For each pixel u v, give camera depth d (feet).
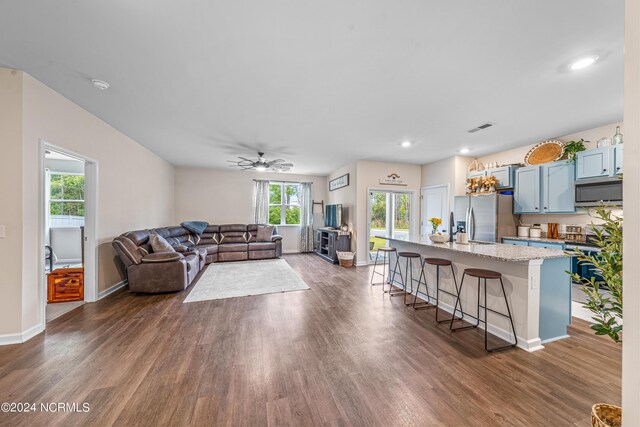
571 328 8.80
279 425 4.80
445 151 16.74
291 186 26.66
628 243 2.64
